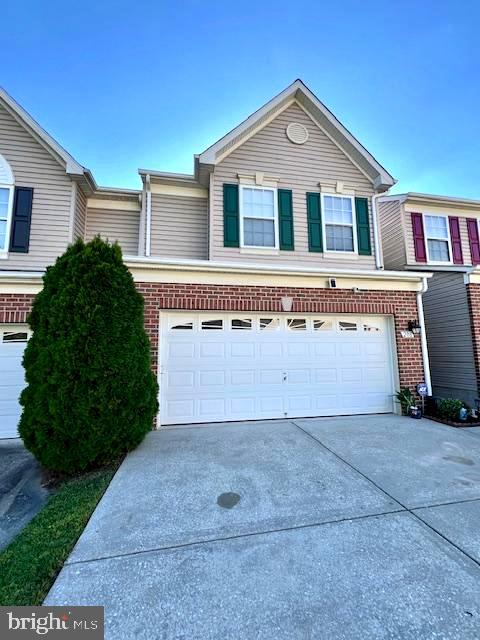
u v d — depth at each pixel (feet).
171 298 20.25
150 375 15.79
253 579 7.05
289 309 21.98
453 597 6.49
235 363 21.16
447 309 28.43
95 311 13.62
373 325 23.85
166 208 27.68
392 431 18.48
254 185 26.81
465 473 12.70
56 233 24.06
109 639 5.65
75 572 7.30
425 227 35.47
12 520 10.28
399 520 9.36
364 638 5.62
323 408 22.22
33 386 13.58
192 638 5.66
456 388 27.32
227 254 25.44
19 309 18.94
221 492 11.15
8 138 24.17
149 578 7.10
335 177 28.37
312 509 10.00
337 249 27.61
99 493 11.28
